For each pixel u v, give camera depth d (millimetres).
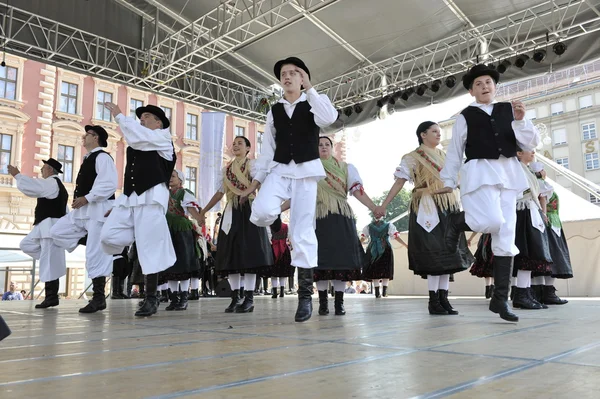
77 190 4500
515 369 1340
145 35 10617
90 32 9664
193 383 1186
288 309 4648
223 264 4367
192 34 9875
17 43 8641
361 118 10945
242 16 9188
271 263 4398
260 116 12203
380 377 1245
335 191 3963
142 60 10281
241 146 4645
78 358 1595
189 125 23062
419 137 4137
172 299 5113
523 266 4406
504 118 2893
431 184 3891
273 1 9242
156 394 1072
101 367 1420
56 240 4484
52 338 2193
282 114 3314
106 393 1084
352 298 8539
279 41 10359
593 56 8203
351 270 3826
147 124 3916
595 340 1969
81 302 6758
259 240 4344
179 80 11023
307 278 3158
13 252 12773
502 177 2832
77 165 19609
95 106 20266
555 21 8516
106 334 2355
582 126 32031
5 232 12781
